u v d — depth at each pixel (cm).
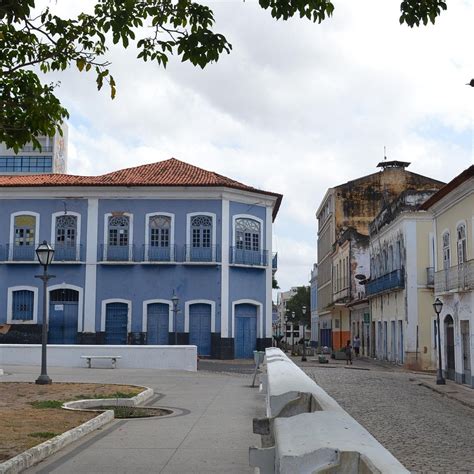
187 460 830
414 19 745
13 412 1174
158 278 3666
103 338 3641
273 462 335
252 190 3772
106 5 775
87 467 793
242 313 3738
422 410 1750
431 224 3478
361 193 5750
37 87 816
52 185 3691
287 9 729
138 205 3703
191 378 2095
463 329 2534
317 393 409
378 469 199
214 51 778
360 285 5166
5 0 714
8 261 3684
